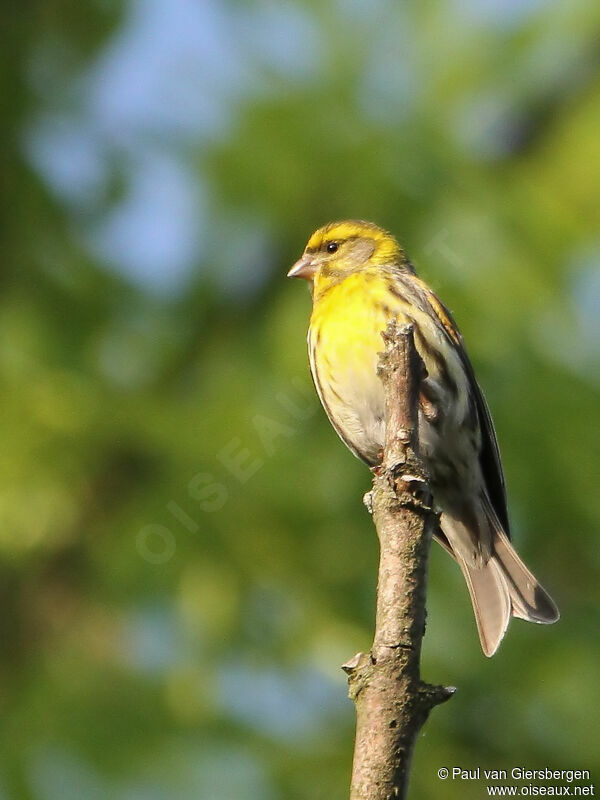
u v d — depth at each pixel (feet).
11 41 37.27
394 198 36.63
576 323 35.06
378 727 17.95
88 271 36.78
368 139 37.06
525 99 40.29
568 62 40.73
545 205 36.91
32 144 36.86
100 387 35.06
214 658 32.71
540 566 33.45
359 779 17.72
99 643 33.47
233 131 37.40
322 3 39.06
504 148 39.96
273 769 31.14
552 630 32.30
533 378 33.96
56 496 34.09
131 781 31.50
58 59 37.58
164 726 32.04
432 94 39.14
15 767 31.63
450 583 32.76
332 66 38.27
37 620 33.99
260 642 32.73
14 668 33.65
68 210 36.96
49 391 34.50
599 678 31.78
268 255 37.60
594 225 37.47
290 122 37.17
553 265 35.78
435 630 32.04
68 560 34.37
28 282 36.47
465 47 39.88
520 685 31.40
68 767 31.68
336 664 32.22
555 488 33.40
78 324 36.32
